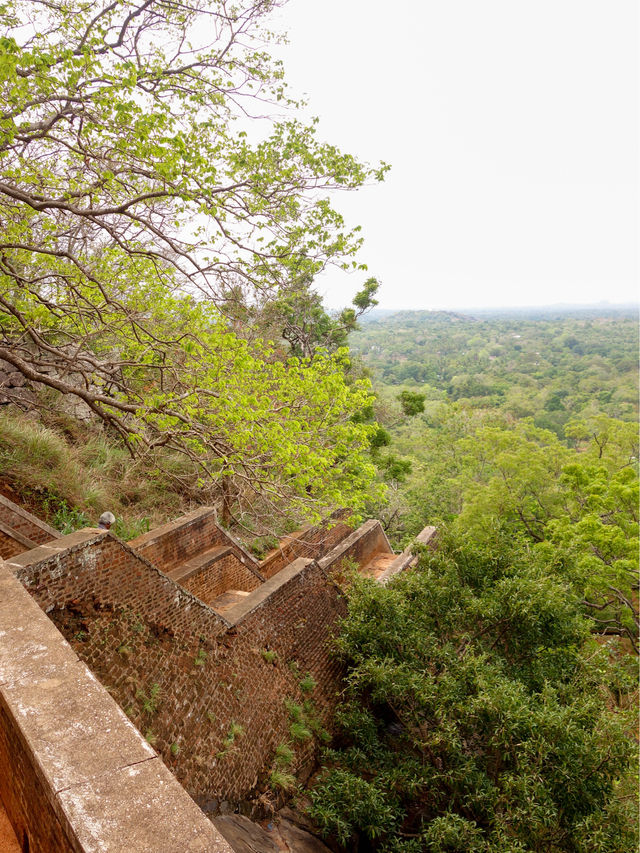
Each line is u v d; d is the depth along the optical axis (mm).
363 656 9438
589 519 18016
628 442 24422
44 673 2463
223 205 6793
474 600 9664
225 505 12406
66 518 10109
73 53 6266
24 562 5348
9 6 7320
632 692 9727
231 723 7281
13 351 8562
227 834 6254
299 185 8031
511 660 9938
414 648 9195
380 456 23672
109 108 5992
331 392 11578
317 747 8820
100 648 5895
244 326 10531
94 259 9086
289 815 7621
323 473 9953
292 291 9016
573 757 7410
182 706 6625
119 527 10852
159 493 13703
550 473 24281
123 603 6246
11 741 2348
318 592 10133
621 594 18641
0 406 12430
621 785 8039
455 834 6891
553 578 10172
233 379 8461
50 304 7465
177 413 7750
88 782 1898
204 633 7336
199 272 7336
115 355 12062
